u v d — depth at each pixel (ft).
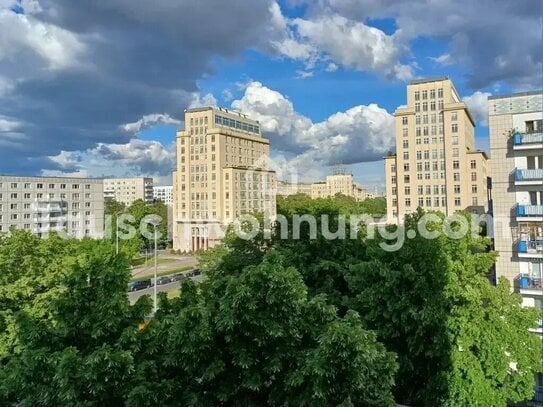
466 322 56.29
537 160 83.41
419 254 59.82
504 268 84.89
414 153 312.91
